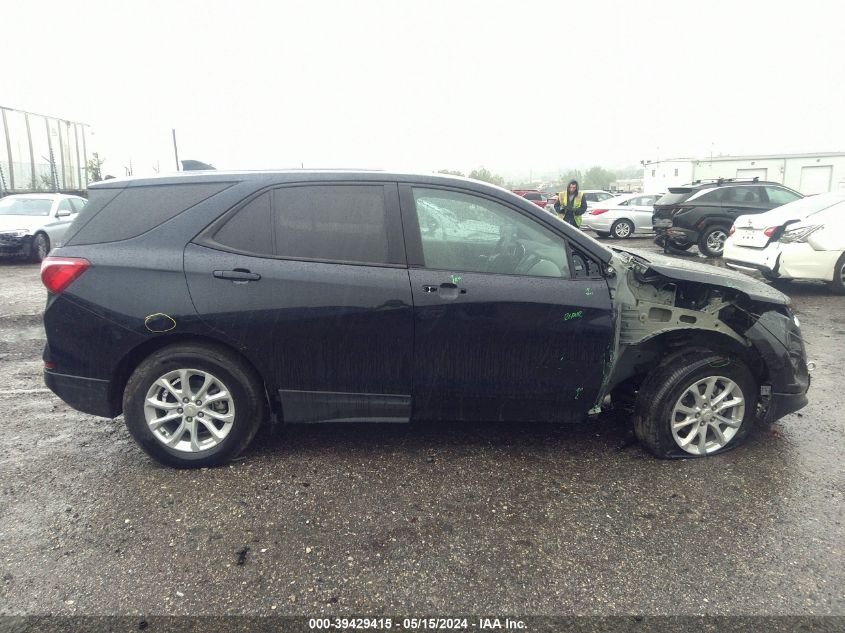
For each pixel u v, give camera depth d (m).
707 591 2.39
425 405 3.37
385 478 3.26
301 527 2.80
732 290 3.57
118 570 2.49
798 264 8.17
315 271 3.18
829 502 3.04
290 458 3.49
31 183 22.08
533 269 3.32
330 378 3.28
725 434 3.55
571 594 2.37
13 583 2.40
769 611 2.28
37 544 2.65
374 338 3.21
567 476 3.30
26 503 2.99
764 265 8.42
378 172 3.36
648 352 3.50
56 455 3.54
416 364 3.26
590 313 3.25
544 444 3.71
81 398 3.26
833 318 7.16
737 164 33.16
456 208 3.31
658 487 3.18
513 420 3.44
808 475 3.32
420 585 2.42
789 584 2.43
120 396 3.36
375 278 3.19
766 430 3.93
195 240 3.20
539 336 3.25
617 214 19.16
